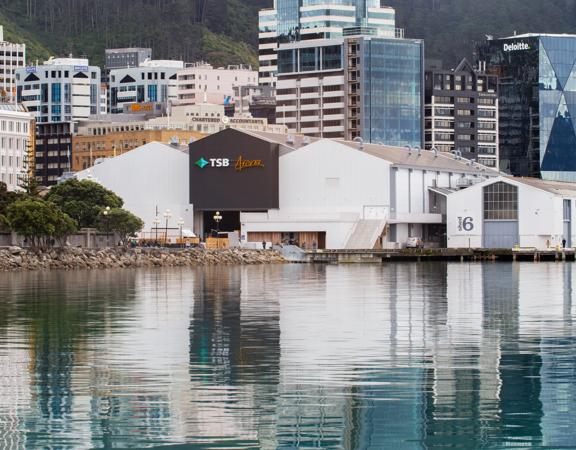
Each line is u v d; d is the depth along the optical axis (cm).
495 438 8412
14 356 11531
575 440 8375
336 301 18075
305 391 9769
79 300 18275
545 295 19425
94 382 10156
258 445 8275
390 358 11338
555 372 10575
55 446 8250
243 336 13025
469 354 11594
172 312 15975
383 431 8581
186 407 9250
